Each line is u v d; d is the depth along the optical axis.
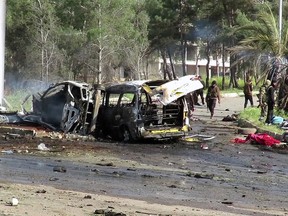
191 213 10.20
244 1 74.56
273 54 35.28
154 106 21.67
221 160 17.84
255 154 19.36
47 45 51.62
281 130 24.88
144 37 66.75
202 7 79.50
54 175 14.10
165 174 14.85
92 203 10.65
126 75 69.19
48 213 9.34
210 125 29.30
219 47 92.06
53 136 22.50
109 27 51.94
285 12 67.75
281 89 30.75
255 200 11.84
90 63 53.56
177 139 22.55
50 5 52.91
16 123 24.28
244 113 30.94
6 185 12.23
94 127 22.88
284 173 15.67
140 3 73.06
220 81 86.00
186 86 21.42
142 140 21.81
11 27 52.28
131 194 11.98
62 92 23.39
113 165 16.17
